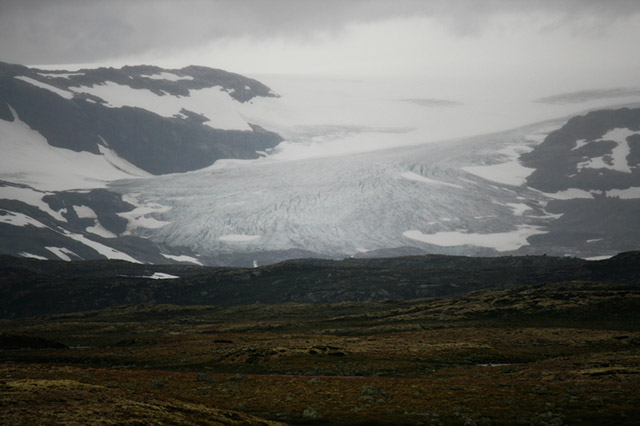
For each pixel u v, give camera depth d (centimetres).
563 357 9344
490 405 5053
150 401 4347
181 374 7250
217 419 4156
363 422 4497
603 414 4506
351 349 10388
